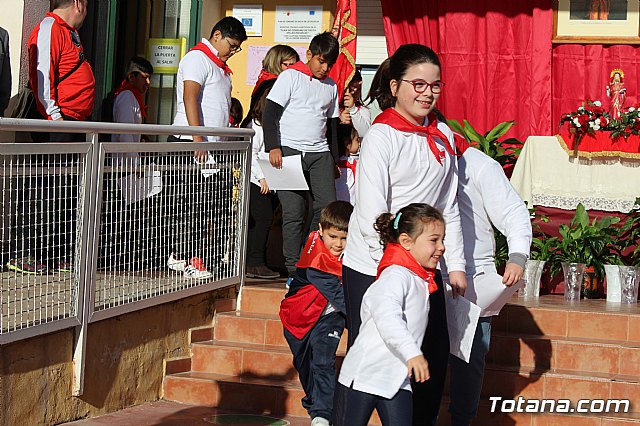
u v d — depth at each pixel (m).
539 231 7.75
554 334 6.45
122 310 5.84
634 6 9.02
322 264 5.28
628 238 7.68
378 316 3.96
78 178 5.48
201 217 6.79
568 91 9.15
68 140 7.21
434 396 4.52
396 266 4.15
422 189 4.48
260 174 7.73
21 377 5.04
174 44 9.47
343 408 4.21
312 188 7.18
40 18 7.84
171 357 6.46
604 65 9.09
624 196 7.80
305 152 7.08
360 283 4.47
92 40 9.00
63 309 5.36
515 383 5.95
